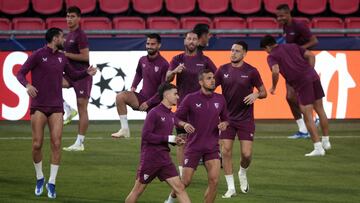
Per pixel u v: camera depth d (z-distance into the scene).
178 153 35.34
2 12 60.66
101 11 62.09
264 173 38.84
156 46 36.88
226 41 51.72
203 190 34.78
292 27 45.47
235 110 33.53
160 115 28.12
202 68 35.56
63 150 44.16
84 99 43.72
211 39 51.53
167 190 34.72
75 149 44.19
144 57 37.56
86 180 36.59
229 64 33.84
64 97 50.91
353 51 52.56
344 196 33.78
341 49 52.50
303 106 43.47
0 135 48.97
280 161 41.84
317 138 43.50
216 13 61.91
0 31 50.88
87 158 42.03
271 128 52.75
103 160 41.56
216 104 29.72
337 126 53.53
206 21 58.72
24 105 51.44
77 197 33.12
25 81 32.31
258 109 52.09
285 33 45.91
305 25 45.31
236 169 39.81
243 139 33.56
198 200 32.75
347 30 52.09
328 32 52.06
